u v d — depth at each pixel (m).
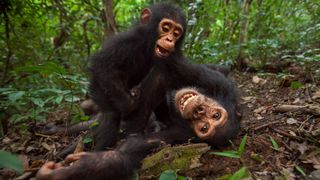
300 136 0.55
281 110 0.66
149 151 0.50
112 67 0.63
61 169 0.42
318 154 0.50
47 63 0.56
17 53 0.89
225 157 0.49
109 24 1.00
